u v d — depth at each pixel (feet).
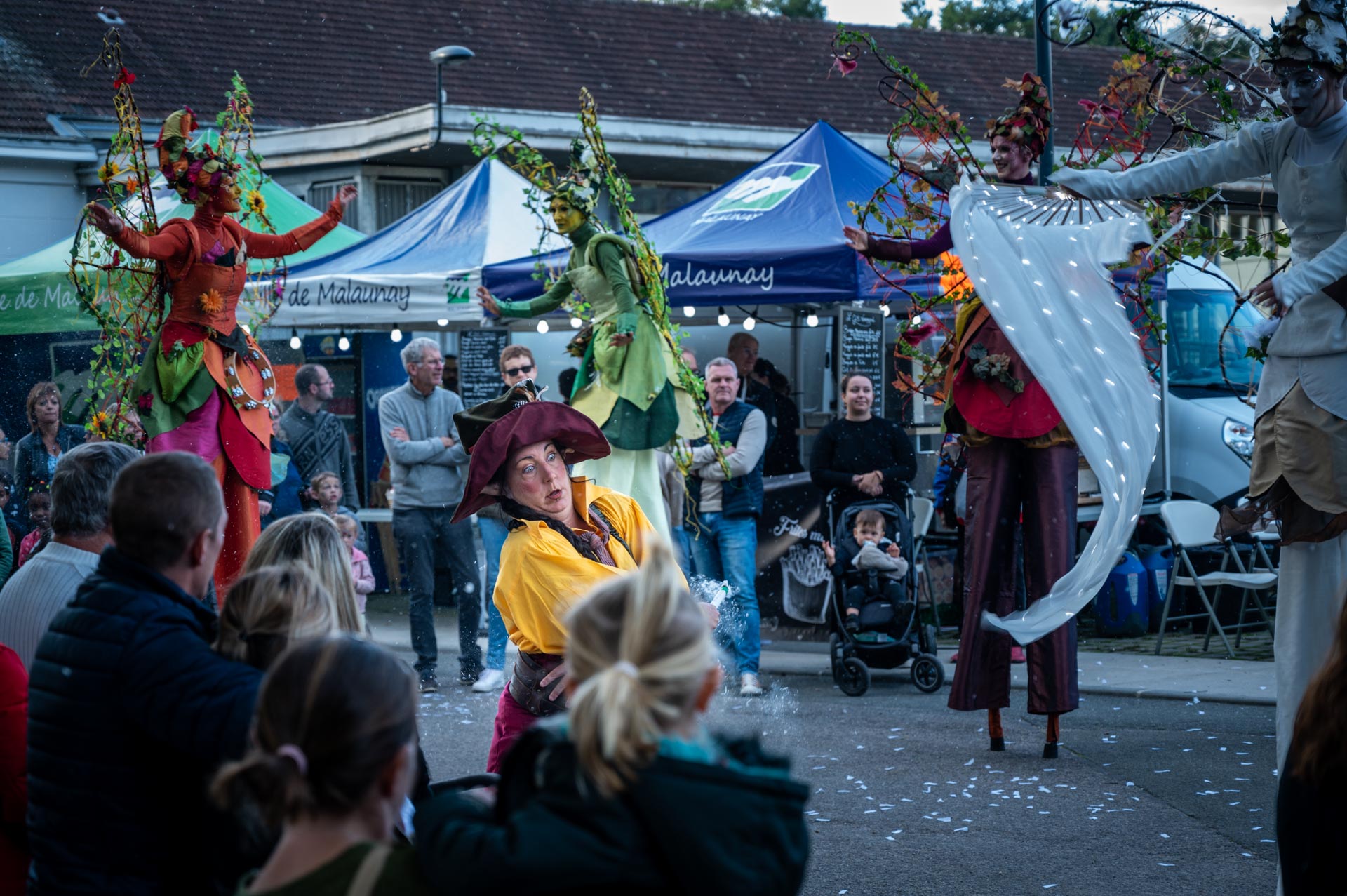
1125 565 34.09
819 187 30.91
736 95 73.61
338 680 6.77
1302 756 8.07
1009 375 20.62
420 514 28.71
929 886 15.19
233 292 18.11
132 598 8.72
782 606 32.12
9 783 9.50
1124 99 19.60
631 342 21.99
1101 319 17.22
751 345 34.94
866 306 35.50
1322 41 13.51
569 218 22.76
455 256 34.12
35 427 31.63
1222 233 18.75
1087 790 19.07
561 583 13.01
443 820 6.83
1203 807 18.04
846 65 21.65
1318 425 13.80
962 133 21.39
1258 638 32.99
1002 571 21.26
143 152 18.65
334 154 54.29
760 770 6.72
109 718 8.44
